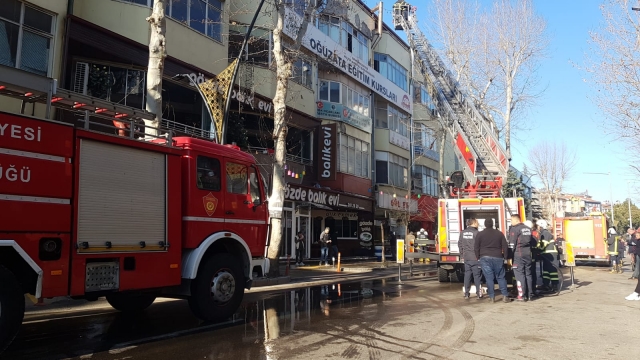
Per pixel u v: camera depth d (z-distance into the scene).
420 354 5.84
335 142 23.78
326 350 6.03
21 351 5.95
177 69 15.77
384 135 31.11
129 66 14.77
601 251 24.02
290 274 16.16
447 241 14.16
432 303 9.95
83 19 13.16
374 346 6.23
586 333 6.98
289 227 21.86
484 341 6.50
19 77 6.11
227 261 8.10
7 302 5.21
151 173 6.96
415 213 34.47
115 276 6.34
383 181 30.77
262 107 19.45
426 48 20.36
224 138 13.22
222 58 17.94
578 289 12.80
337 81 25.86
